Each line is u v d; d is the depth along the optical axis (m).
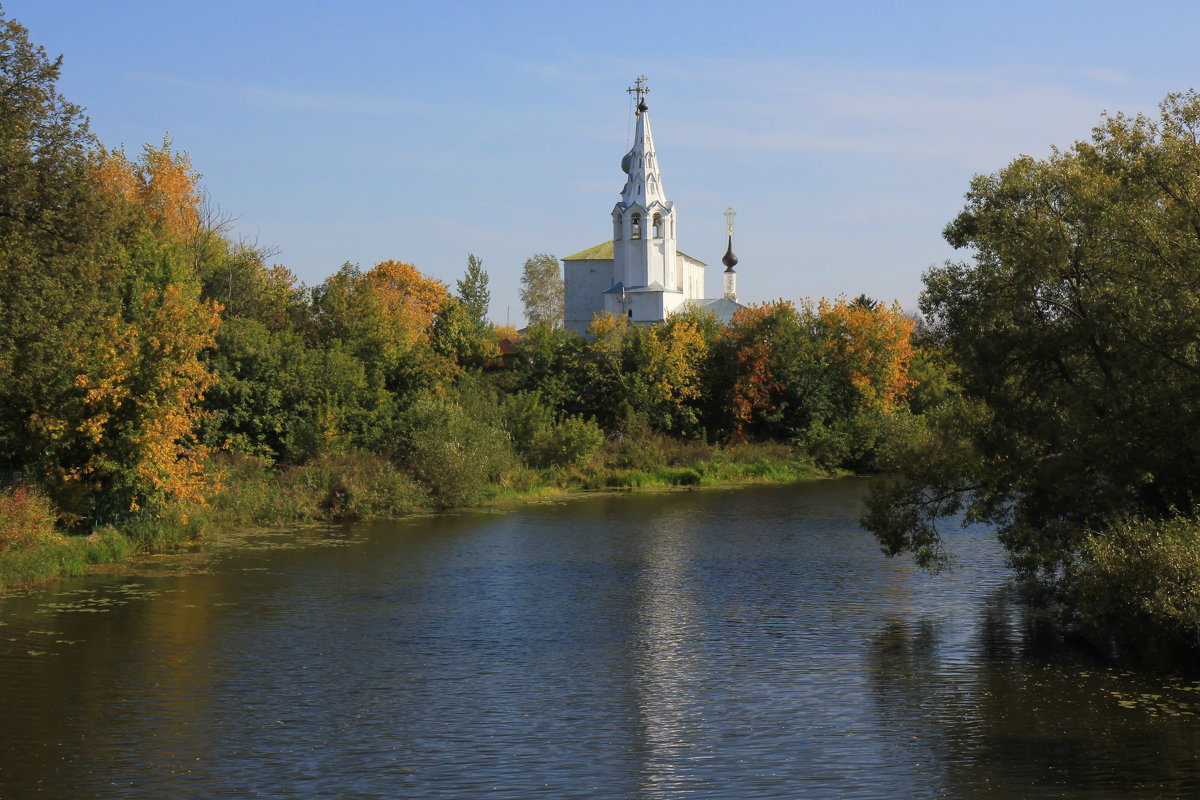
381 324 60.22
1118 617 18.45
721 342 73.44
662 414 67.25
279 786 12.78
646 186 100.12
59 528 29.39
